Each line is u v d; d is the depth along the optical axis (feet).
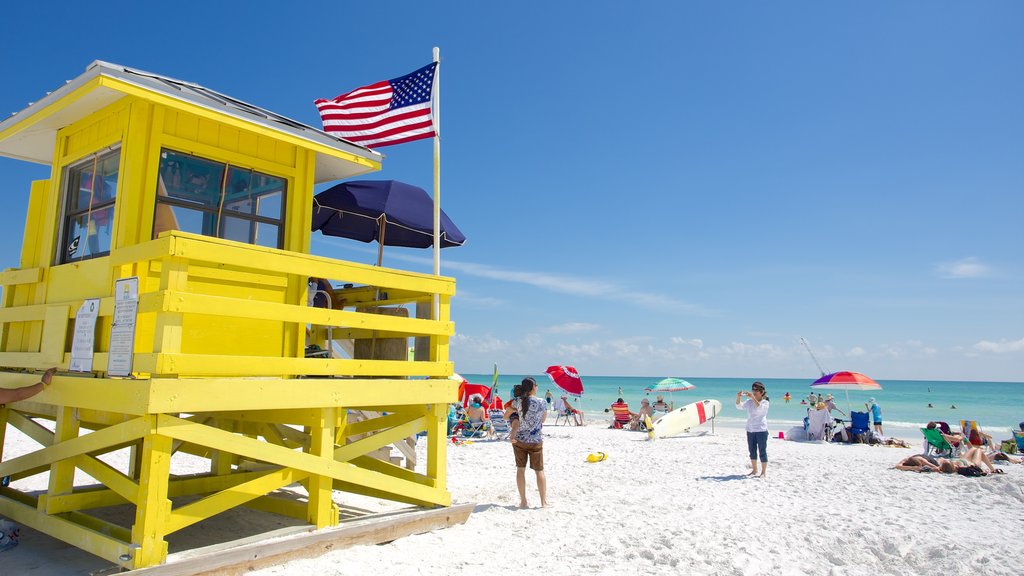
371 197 25.11
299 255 17.26
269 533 17.01
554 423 87.66
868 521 24.45
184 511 14.96
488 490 30.71
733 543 20.57
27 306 19.98
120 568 14.07
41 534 19.24
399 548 18.57
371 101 25.96
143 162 17.53
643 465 41.52
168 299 14.46
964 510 27.53
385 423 23.35
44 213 21.58
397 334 22.57
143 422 14.49
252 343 18.89
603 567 17.78
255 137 20.07
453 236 27.45
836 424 62.34
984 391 294.66
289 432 23.47
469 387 66.33
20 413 20.61
